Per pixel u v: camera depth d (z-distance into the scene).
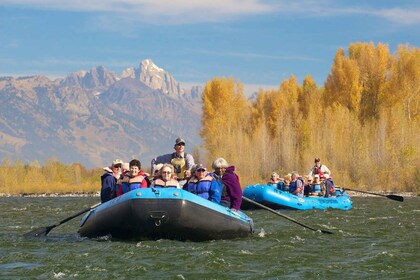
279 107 84.12
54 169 83.25
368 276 11.67
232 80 83.62
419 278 11.49
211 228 15.77
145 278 11.46
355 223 22.19
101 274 11.77
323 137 64.81
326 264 12.80
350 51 78.56
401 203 37.94
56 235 18.50
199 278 11.52
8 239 17.30
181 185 16.69
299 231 18.98
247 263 12.94
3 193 74.06
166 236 15.71
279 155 66.69
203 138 82.81
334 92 75.81
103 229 16.06
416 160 58.25
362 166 60.44
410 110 72.62
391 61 75.06
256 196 28.89
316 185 31.09
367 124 67.38
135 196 15.19
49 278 11.48
